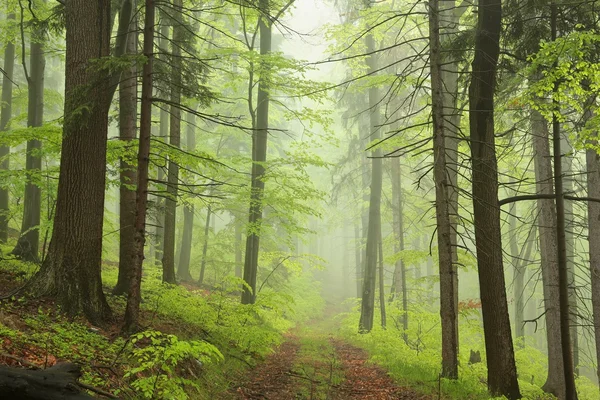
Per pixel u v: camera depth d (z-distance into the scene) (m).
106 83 8.70
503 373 9.23
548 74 9.20
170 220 14.31
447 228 9.73
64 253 8.28
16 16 17.58
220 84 23.84
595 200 9.57
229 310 12.68
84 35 8.63
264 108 17.88
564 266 9.61
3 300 7.53
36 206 14.96
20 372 3.65
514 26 10.52
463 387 9.37
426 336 17.05
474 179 9.58
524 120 13.52
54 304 7.96
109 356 6.55
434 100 9.68
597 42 9.62
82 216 8.38
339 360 13.59
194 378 7.67
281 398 8.39
